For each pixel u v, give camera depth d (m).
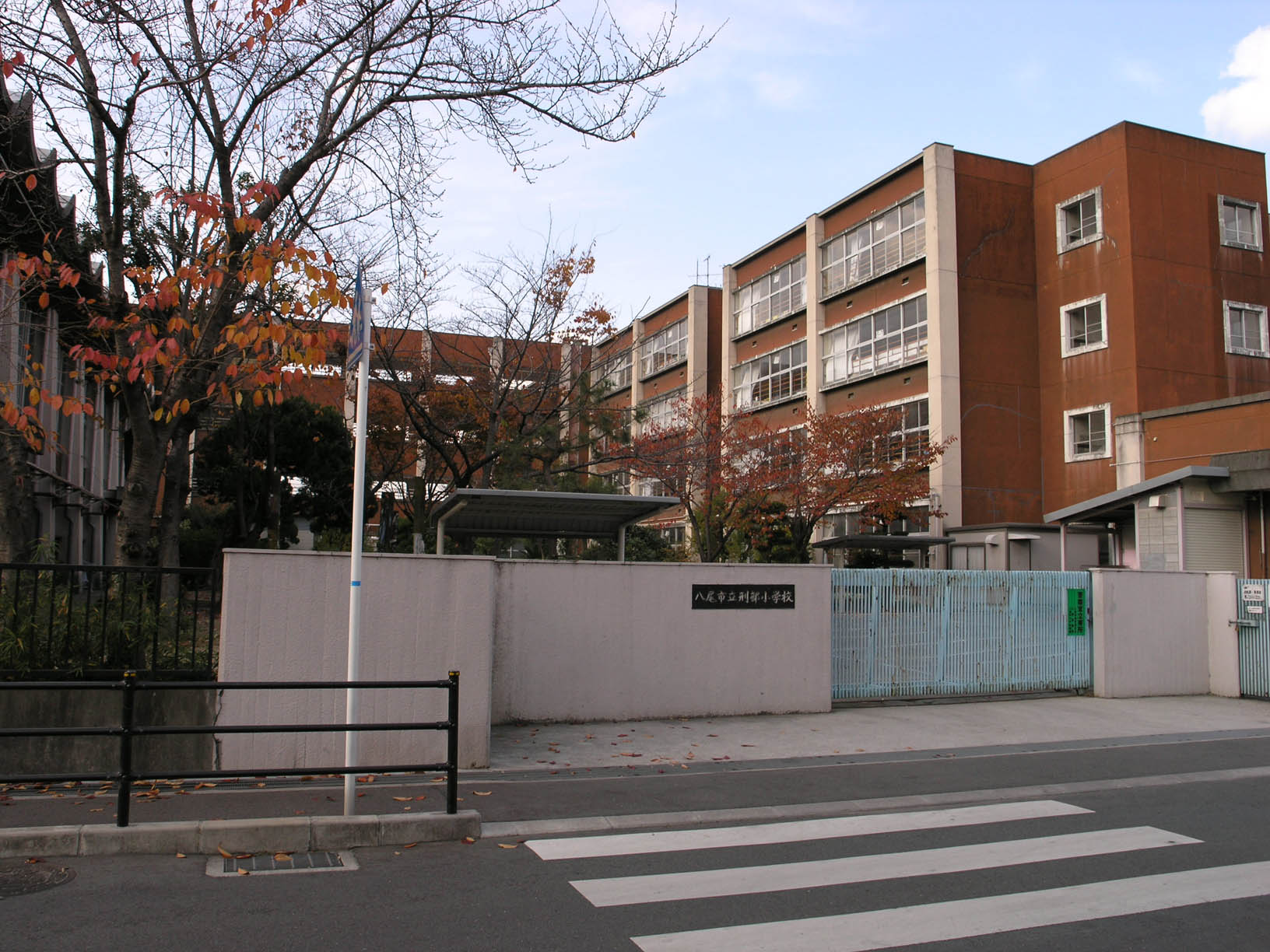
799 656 12.17
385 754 8.56
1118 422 25.03
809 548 27.95
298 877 5.59
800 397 36.81
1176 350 28.73
